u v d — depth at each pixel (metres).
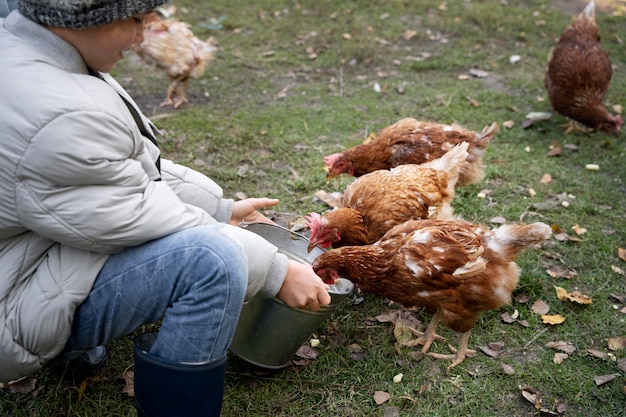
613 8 8.09
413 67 6.48
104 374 2.87
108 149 1.92
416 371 3.02
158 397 2.14
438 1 8.02
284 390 2.86
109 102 1.96
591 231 4.07
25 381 2.80
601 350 3.14
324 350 3.12
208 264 2.02
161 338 2.11
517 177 4.68
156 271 2.05
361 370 3.01
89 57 2.03
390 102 5.79
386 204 3.51
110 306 2.10
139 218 2.00
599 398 2.85
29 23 1.95
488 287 2.94
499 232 3.02
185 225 2.11
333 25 7.38
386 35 7.16
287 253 3.19
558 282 3.61
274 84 6.17
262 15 7.63
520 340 3.21
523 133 5.33
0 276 2.03
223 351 2.15
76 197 1.90
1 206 1.91
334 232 3.44
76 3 1.82
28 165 1.83
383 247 3.05
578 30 5.48
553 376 2.97
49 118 1.82
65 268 2.06
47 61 1.93
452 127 4.18
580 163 4.91
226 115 5.53
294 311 2.64
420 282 2.94
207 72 6.38
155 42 5.34
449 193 3.75
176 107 5.66
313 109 5.64
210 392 2.15
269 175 4.62
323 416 2.74
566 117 5.66
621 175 4.75
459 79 6.25
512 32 7.27
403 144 4.07
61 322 2.05
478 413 2.77
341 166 4.13
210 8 7.79
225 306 2.06
